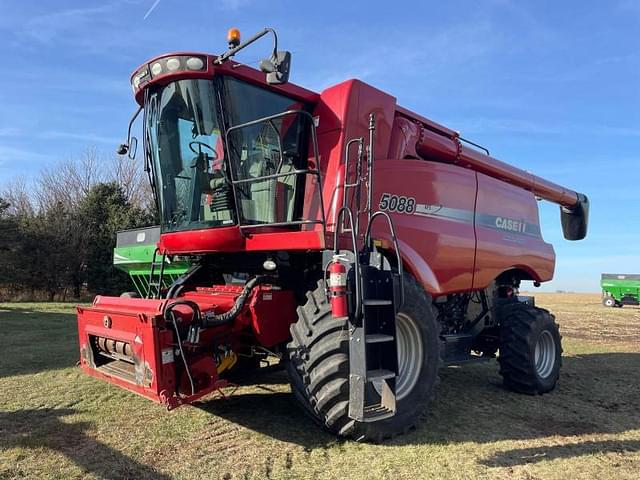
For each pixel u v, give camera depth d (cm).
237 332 438
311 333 385
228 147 433
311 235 394
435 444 402
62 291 2427
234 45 411
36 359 725
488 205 629
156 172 499
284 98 480
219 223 450
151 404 495
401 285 392
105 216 2489
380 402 392
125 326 393
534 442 415
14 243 2222
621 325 1470
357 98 482
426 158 608
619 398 573
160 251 542
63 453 368
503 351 595
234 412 474
